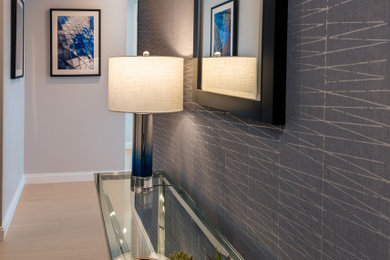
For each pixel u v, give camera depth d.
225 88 1.54
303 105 1.05
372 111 0.82
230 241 1.59
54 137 4.99
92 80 5.02
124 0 5.00
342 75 0.90
